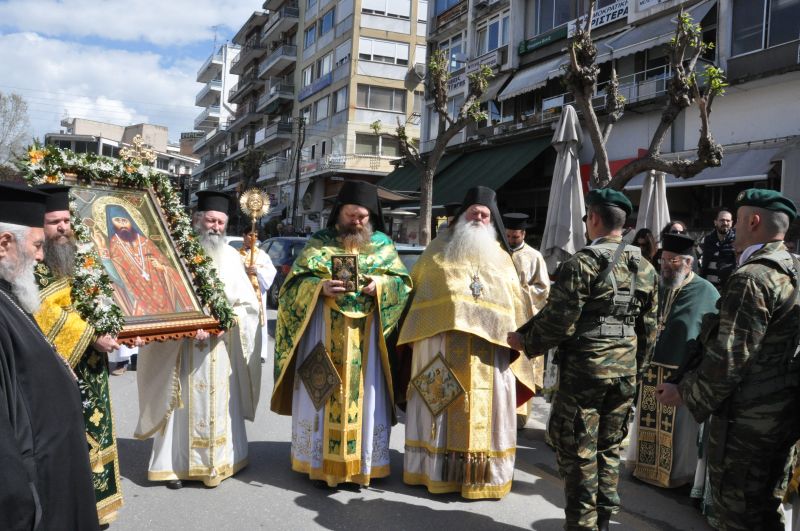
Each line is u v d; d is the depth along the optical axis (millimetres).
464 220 4734
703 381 2975
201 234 4910
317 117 42281
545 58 21844
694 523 4258
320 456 4570
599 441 3748
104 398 3727
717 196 15656
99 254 3908
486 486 4488
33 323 2404
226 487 4559
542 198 20828
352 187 4652
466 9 26422
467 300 4469
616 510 3750
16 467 1923
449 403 4480
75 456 2367
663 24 17000
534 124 21109
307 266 4684
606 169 10820
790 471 3176
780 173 13516
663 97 16391
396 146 38750
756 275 2914
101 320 3424
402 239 24422
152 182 4520
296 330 4609
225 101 72250
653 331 3891
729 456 3014
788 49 14141
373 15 38312
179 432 4527
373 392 4609
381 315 4582
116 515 3828
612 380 3586
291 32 48531
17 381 2225
